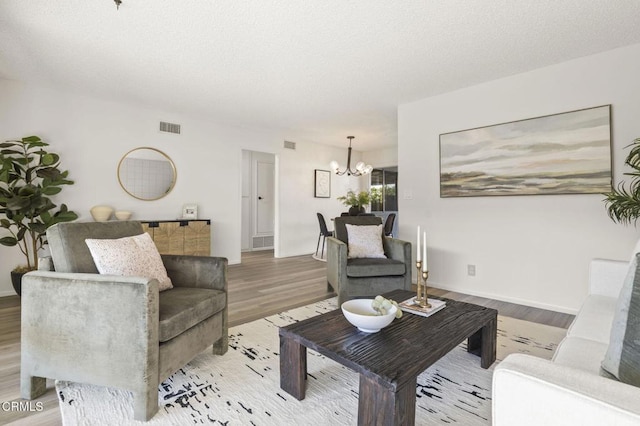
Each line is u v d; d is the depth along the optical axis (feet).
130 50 8.98
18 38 8.30
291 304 10.43
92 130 12.78
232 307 10.11
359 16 7.38
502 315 9.37
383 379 3.80
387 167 24.31
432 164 12.57
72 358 4.99
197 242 14.67
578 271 9.43
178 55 9.29
